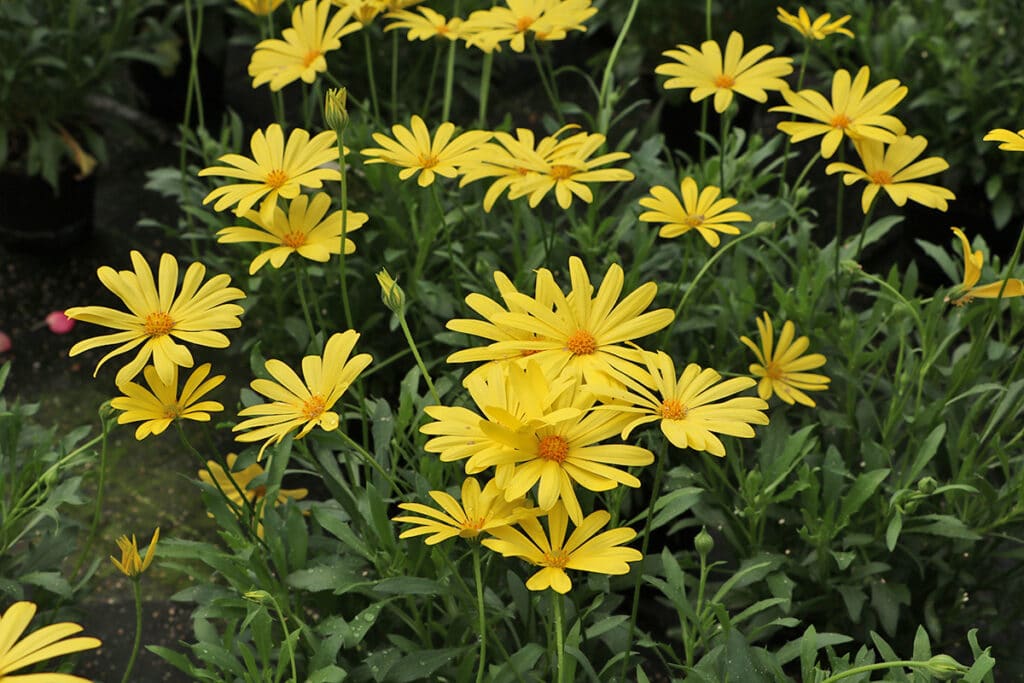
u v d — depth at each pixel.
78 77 1.53
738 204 1.22
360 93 1.68
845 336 1.17
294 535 1.04
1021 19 1.53
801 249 1.20
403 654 1.04
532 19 1.19
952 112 1.48
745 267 1.20
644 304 0.95
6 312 1.48
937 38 1.51
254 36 1.62
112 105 1.62
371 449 1.28
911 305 1.14
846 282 1.23
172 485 1.34
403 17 1.24
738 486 1.18
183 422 1.39
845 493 1.16
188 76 1.80
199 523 1.31
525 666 0.97
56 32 1.46
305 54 1.22
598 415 0.92
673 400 0.93
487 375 0.95
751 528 1.11
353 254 1.30
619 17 1.76
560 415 0.89
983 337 1.12
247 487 1.05
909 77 1.56
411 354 1.30
